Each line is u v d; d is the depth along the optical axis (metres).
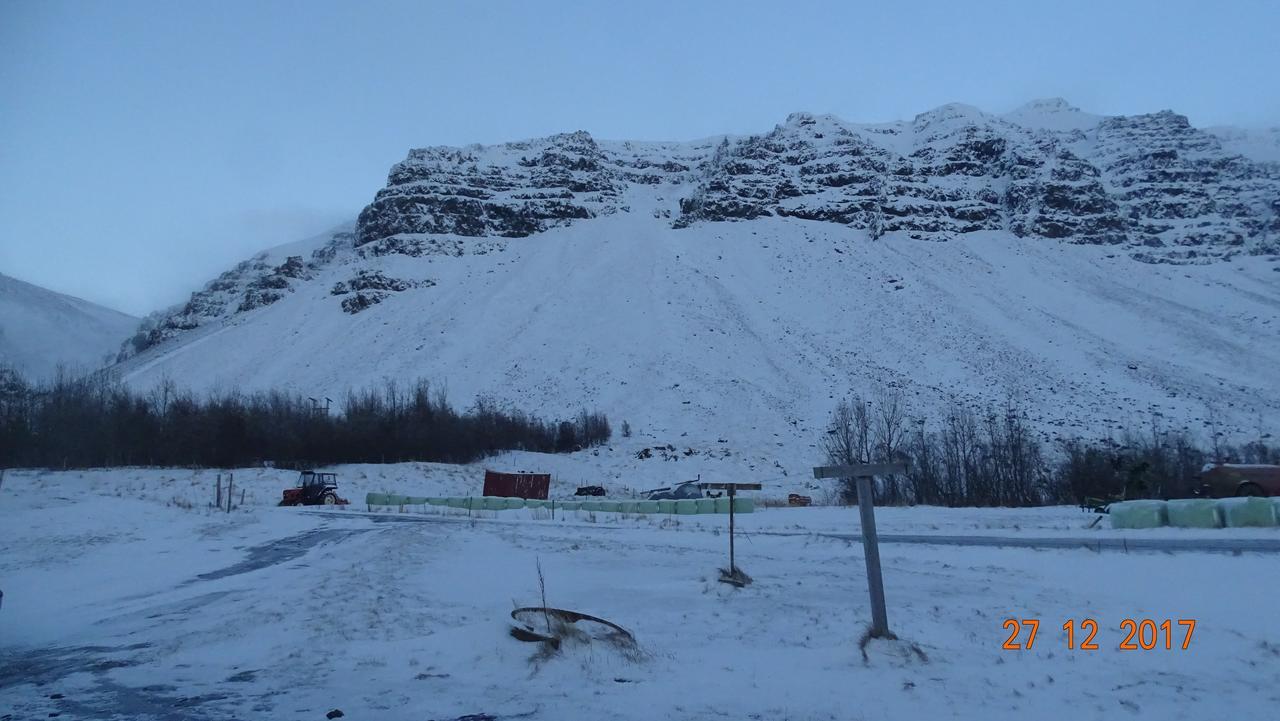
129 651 10.48
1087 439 69.00
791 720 6.83
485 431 72.81
